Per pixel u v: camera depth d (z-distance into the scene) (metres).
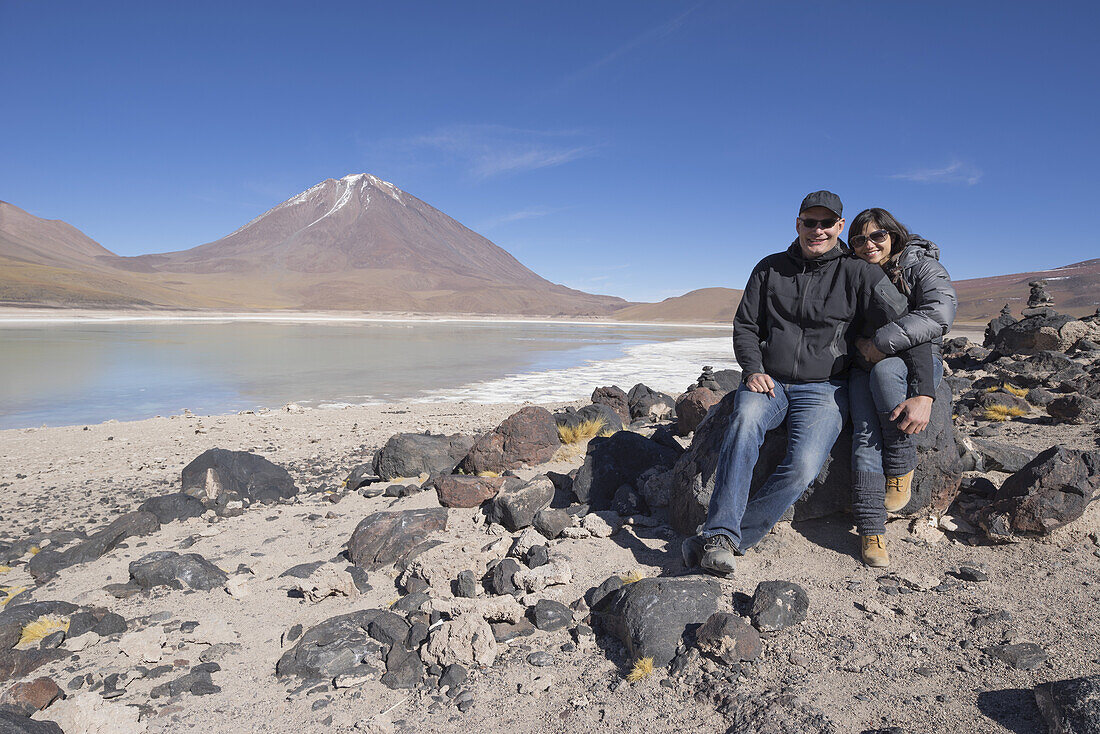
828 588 3.51
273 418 16.20
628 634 3.21
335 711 3.06
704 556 3.52
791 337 3.83
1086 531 3.64
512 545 4.71
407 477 8.08
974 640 2.89
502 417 15.44
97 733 2.91
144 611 4.41
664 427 9.70
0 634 3.95
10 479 10.17
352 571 4.74
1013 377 10.28
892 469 3.64
